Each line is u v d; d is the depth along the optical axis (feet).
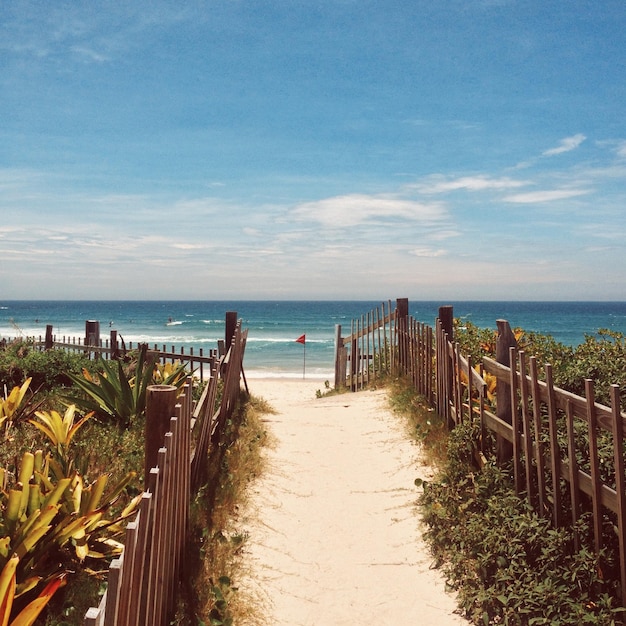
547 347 29.17
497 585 13.42
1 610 9.82
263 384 82.64
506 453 17.60
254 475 21.76
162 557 11.32
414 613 13.80
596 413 11.88
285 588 14.89
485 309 558.56
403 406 30.37
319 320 327.26
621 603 11.59
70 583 12.59
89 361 35.09
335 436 28.40
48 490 14.47
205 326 274.98
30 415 23.36
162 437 14.70
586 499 14.16
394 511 19.21
